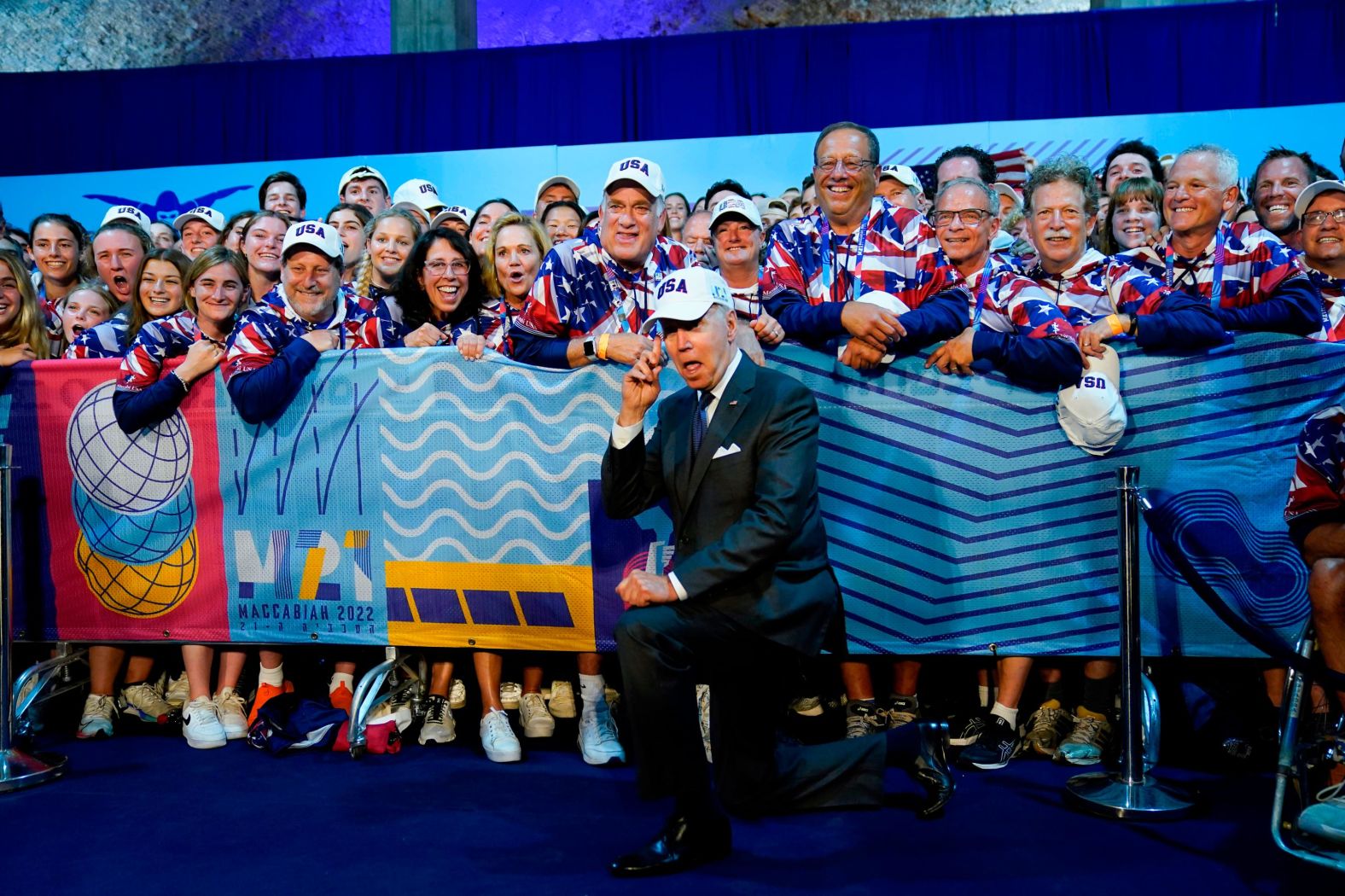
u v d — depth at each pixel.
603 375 3.29
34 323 3.86
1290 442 3.06
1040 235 3.49
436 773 3.25
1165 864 2.49
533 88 6.14
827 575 2.63
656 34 7.46
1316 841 2.34
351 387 3.44
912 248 3.45
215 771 3.29
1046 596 3.15
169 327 3.65
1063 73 5.71
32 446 3.62
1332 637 2.61
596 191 6.08
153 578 3.58
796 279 3.55
